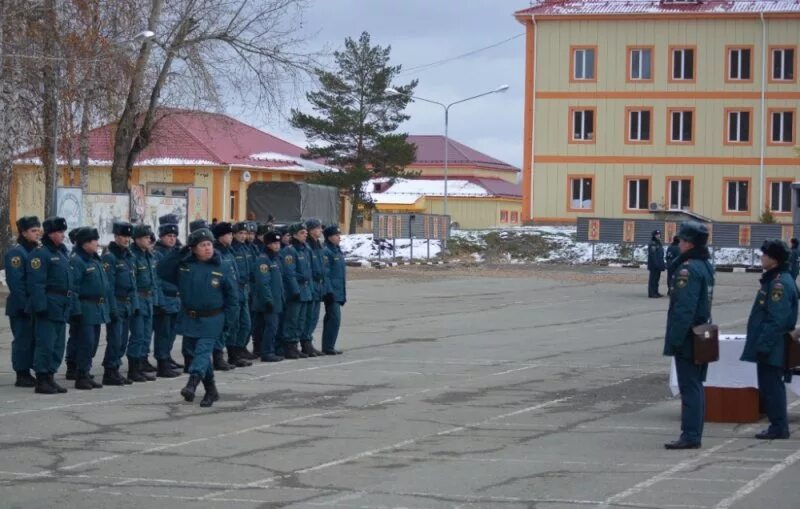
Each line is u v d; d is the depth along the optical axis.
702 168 61.22
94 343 15.07
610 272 47.53
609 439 11.39
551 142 62.62
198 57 36.44
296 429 11.96
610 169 62.12
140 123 39.28
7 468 9.91
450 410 13.25
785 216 60.47
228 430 11.89
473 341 21.34
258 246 18.02
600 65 61.88
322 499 8.72
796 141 60.22
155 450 10.77
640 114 61.78
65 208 30.97
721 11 60.22
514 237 57.53
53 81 32.91
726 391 12.41
